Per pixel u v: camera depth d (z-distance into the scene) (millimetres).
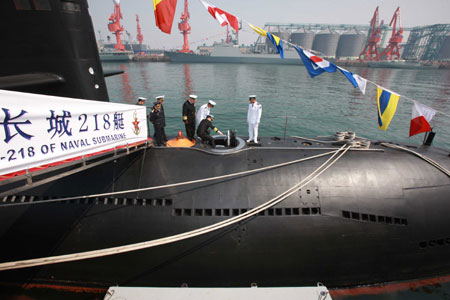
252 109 8023
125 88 39094
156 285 6285
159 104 7617
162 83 45562
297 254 6215
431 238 6684
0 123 3357
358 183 6812
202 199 6328
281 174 6840
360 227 6379
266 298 4762
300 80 54688
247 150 7477
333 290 6605
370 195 6688
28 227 6133
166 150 7172
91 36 5914
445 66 110062
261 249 6125
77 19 5484
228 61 122250
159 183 6453
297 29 163875
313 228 6266
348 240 6316
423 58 160500
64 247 6031
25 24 5285
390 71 96188
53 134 4133
